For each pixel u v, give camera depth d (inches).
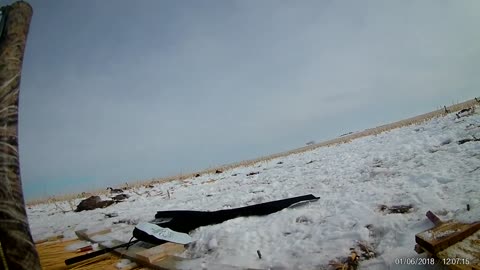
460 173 291.1
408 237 194.5
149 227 300.4
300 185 456.1
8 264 106.7
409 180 316.5
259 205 332.5
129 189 1091.3
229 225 307.3
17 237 110.1
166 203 574.6
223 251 247.4
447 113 850.8
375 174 388.5
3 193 110.2
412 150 474.9
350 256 188.5
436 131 576.7
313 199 338.6
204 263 228.1
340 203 296.0
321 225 251.0
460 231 156.3
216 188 660.1
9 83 116.6
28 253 112.1
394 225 214.4
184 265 228.5
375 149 627.2
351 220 242.1
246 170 983.0
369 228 221.1
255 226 289.9
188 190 727.7
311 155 964.0
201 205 475.5
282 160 1066.7
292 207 327.9
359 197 299.9
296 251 216.5
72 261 261.4
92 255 275.9
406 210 238.2
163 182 1200.8
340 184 393.1
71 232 422.0
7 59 117.0
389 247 193.2
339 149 895.7
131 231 361.7
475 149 359.3
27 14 124.0
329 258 192.5
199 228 318.3
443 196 244.7
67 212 701.9
